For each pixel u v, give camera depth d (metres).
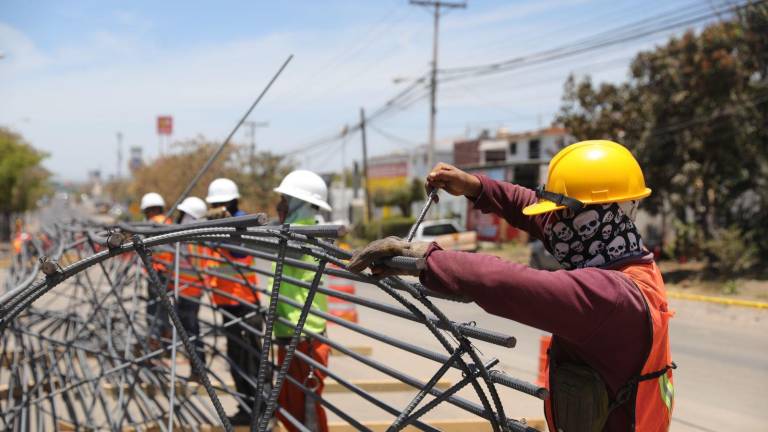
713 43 19.33
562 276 1.92
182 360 7.86
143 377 6.73
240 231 2.63
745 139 19.33
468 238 26.98
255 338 6.32
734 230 19.91
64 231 8.02
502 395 6.52
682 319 14.88
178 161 37.09
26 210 48.62
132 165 84.06
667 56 20.47
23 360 6.81
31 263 8.04
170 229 3.59
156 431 5.52
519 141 42.25
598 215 2.18
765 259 20.02
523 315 1.91
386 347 9.26
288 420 4.39
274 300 2.68
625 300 1.92
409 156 55.03
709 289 18.11
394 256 2.22
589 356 2.03
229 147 35.72
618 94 22.08
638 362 1.99
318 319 4.73
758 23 19.05
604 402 2.01
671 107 20.45
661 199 21.69
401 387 6.94
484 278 1.93
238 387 6.20
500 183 2.94
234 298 5.37
